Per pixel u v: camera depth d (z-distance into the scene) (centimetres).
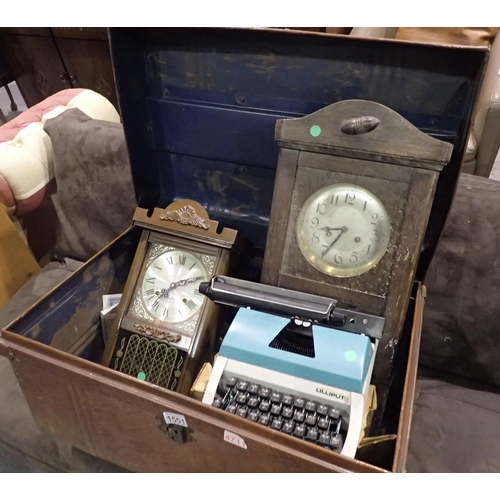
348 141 86
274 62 94
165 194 124
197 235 104
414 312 95
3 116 275
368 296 91
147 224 108
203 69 100
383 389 92
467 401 112
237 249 106
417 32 188
